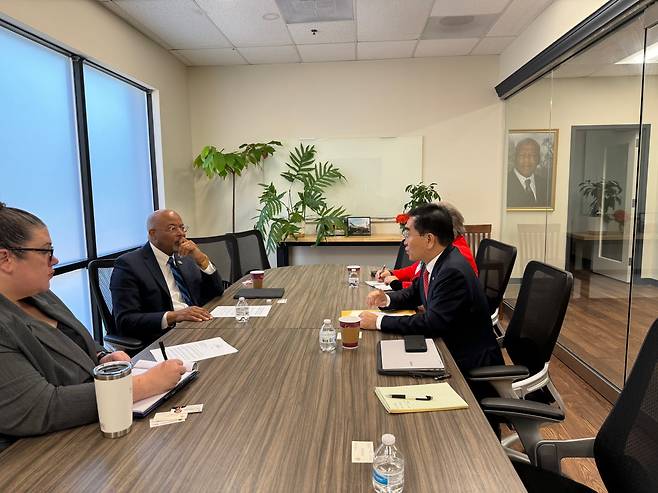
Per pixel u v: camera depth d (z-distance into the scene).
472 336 1.86
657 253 2.35
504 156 4.99
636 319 2.54
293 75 5.14
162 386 1.25
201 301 2.68
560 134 3.56
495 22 3.97
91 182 3.51
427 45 4.59
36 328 1.24
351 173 5.23
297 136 5.22
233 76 5.19
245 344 1.75
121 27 3.73
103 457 0.99
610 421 1.12
